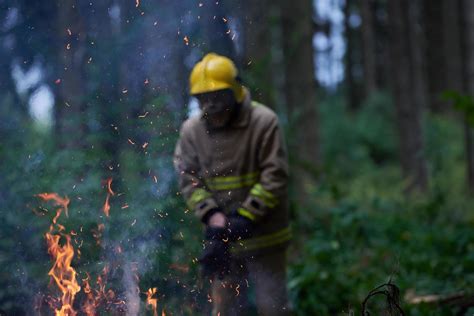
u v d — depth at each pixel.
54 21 5.35
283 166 3.92
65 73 5.36
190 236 4.00
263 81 6.74
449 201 9.88
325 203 8.54
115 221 3.92
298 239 6.89
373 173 16.25
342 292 5.04
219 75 3.81
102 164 4.44
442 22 22.27
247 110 3.93
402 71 12.49
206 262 3.73
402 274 5.51
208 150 4.00
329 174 7.84
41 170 4.50
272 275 4.05
